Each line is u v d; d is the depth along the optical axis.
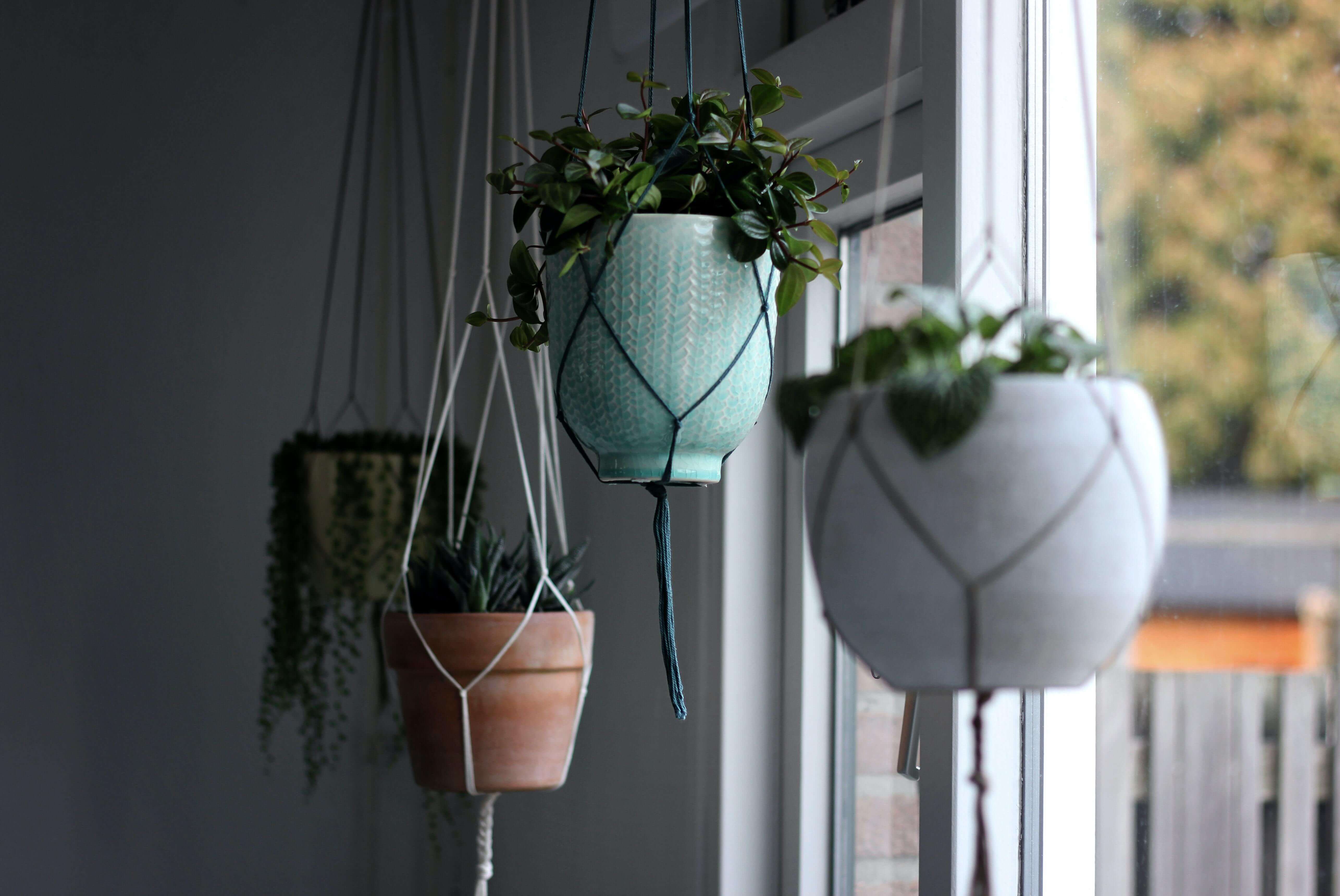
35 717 2.03
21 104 2.12
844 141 1.32
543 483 1.24
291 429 2.23
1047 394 0.45
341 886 2.19
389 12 2.38
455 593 1.09
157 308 2.16
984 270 0.81
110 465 2.11
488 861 1.12
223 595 2.16
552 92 1.95
